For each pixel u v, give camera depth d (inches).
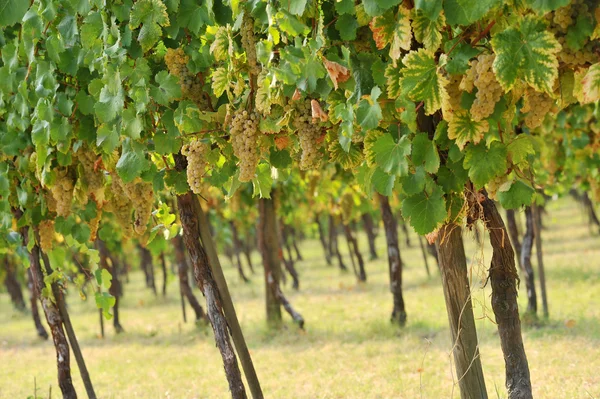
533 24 118.2
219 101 183.3
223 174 182.5
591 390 236.1
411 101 135.9
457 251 171.2
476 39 130.6
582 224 1099.3
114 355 446.6
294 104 158.6
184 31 181.5
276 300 467.8
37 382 377.4
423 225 144.5
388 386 274.8
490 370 289.0
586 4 120.6
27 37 197.9
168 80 173.6
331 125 162.4
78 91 204.8
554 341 331.9
